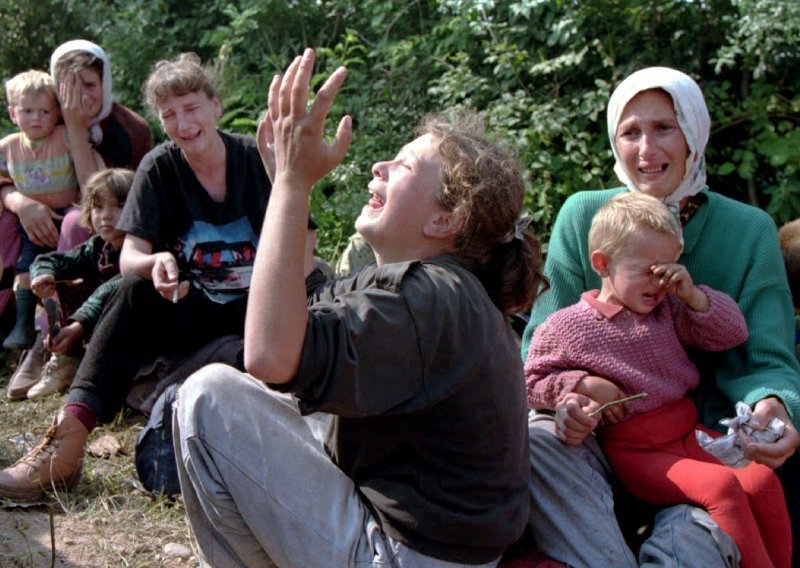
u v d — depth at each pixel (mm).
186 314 3791
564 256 3141
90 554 2998
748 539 2424
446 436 2172
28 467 3285
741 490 2479
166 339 3854
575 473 2611
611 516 2580
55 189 4969
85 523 3197
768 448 2498
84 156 4902
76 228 4668
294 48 7691
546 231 5734
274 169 2152
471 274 2225
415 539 2180
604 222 2732
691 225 3004
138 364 3586
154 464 3381
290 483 2211
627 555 2529
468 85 6277
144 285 3561
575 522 2574
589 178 5645
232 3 8023
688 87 2934
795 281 3271
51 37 8297
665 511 2553
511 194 2273
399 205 2262
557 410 2627
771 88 5773
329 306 2012
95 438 3936
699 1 5945
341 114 7012
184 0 8344
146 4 7984
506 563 2652
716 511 2449
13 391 4527
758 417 2625
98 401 3439
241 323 3928
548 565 2541
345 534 2197
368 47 7727
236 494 2199
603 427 2715
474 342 2129
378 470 2244
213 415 2201
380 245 2320
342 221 5898
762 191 6012
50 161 4941
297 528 2199
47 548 3010
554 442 2643
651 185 2980
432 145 2291
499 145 2354
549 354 2752
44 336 4625
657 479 2574
